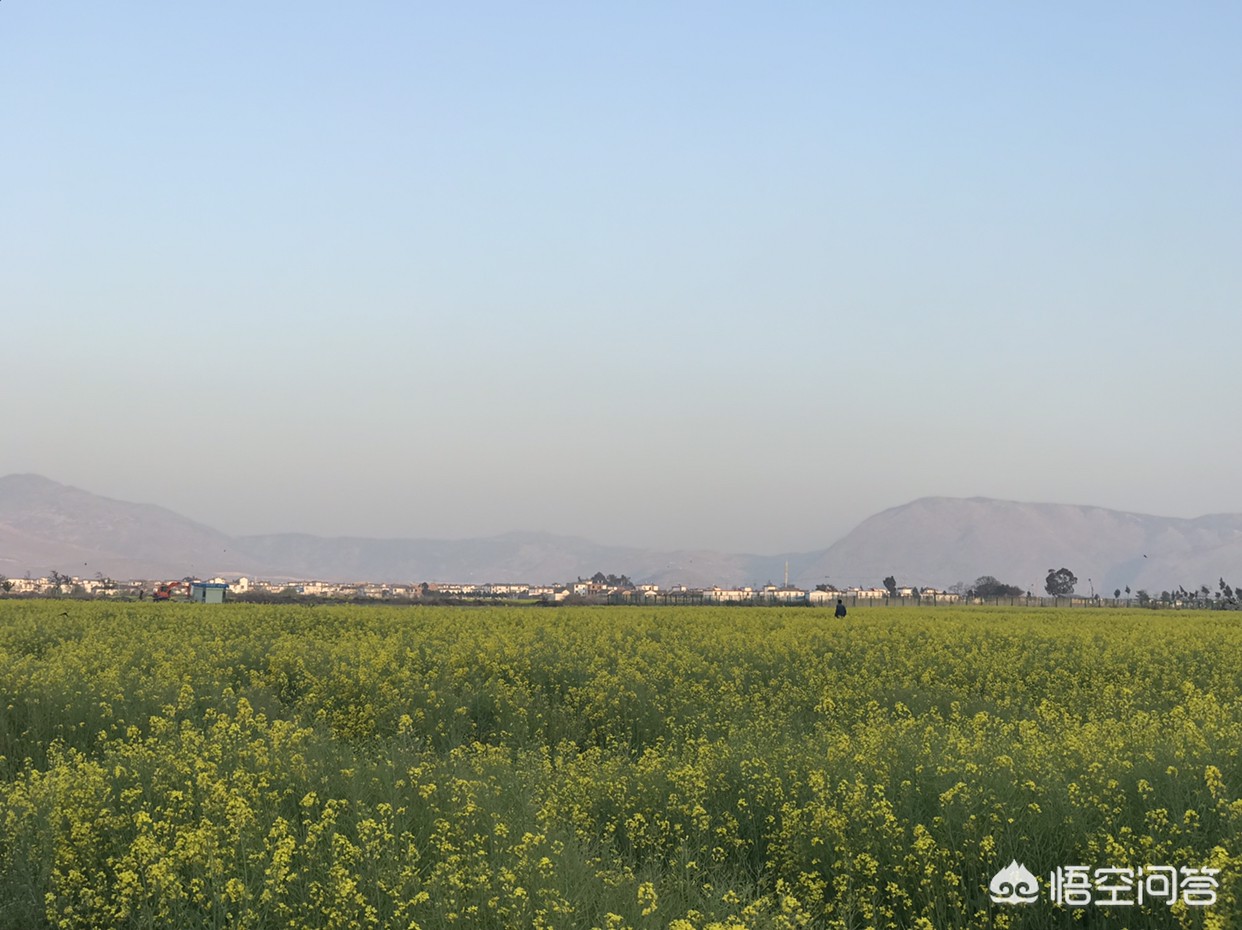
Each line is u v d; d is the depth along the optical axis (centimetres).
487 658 2673
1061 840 1020
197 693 2112
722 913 917
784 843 1112
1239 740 1288
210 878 918
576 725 2058
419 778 1249
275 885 895
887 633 4050
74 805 1093
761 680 2614
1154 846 953
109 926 899
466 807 1102
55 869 957
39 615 5094
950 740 1339
